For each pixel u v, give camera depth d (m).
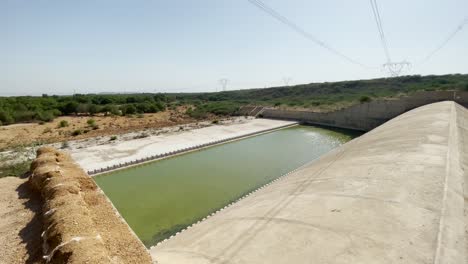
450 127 16.91
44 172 8.90
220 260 6.81
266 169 22.41
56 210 6.56
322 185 10.81
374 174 10.37
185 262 7.10
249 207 11.02
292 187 11.99
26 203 8.22
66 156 11.07
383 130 22.23
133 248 5.97
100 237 5.78
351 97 70.00
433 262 5.35
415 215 6.99
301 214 8.33
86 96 86.56
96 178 20.20
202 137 34.53
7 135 34.38
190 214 14.34
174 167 23.09
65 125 41.19
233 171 21.88
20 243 6.29
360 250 5.96
